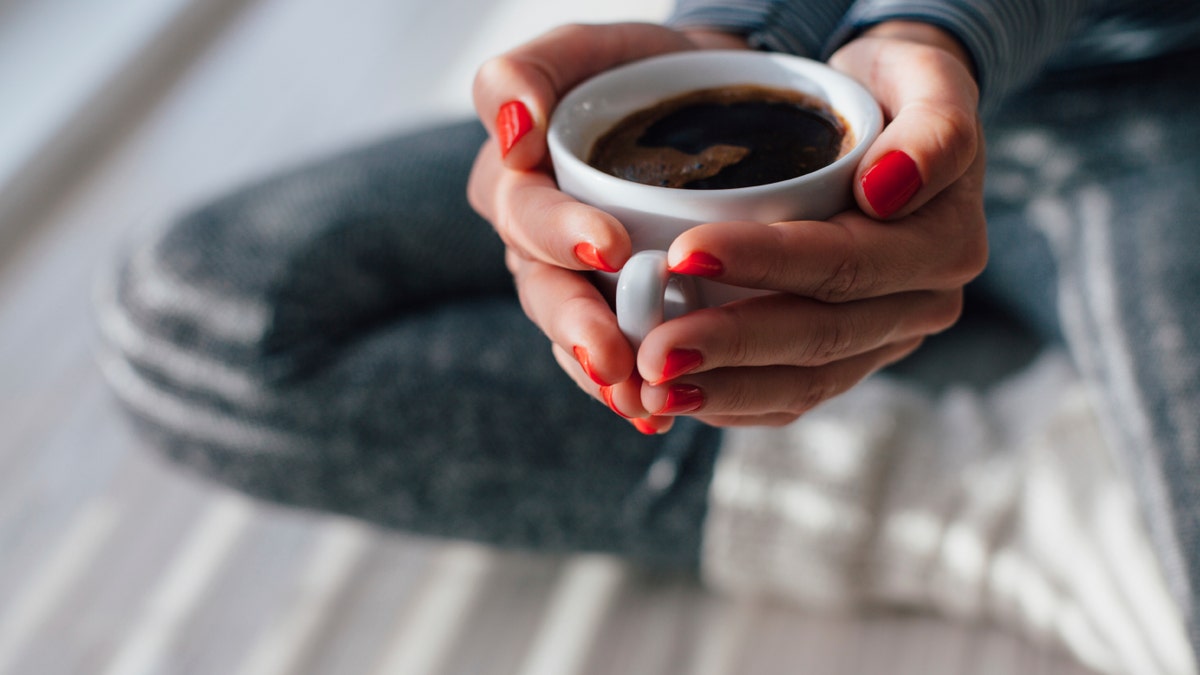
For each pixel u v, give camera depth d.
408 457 0.80
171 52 1.75
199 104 1.67
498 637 0.86
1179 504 0.71
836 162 0.57
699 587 0.89
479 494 0.82
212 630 0.89
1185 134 0.78
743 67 0.62
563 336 0.57
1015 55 0.66
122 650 0.88
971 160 0.57
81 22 1.68
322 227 0.81
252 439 0.81
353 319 0.82
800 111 0.60
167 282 0.81
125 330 0.82
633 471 0.81
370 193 0.82
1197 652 0.69
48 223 1.46
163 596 0.93
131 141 1.60
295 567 0.94
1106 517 0.78
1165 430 0.72
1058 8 0.67
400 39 1.76
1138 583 0.76
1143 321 0.74
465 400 0.80
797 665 0.83
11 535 1.01
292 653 0.86
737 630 0.85
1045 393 0.83
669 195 0.56
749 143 0.59
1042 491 0.79
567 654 0.84
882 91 0.61
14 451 1.10
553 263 0.58
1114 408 0.74
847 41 0.66
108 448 1.09
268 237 0.81
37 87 1.59
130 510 1.02
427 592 0.90
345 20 1.85
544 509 0.82
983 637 0.83
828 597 0.83
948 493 0.81
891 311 0.59
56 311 1.29
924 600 0.82
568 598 0.88
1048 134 0.79
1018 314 0.87
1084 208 0.79
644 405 0.58
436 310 0.83
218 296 0.80
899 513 0.81
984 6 0.64
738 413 0.59
